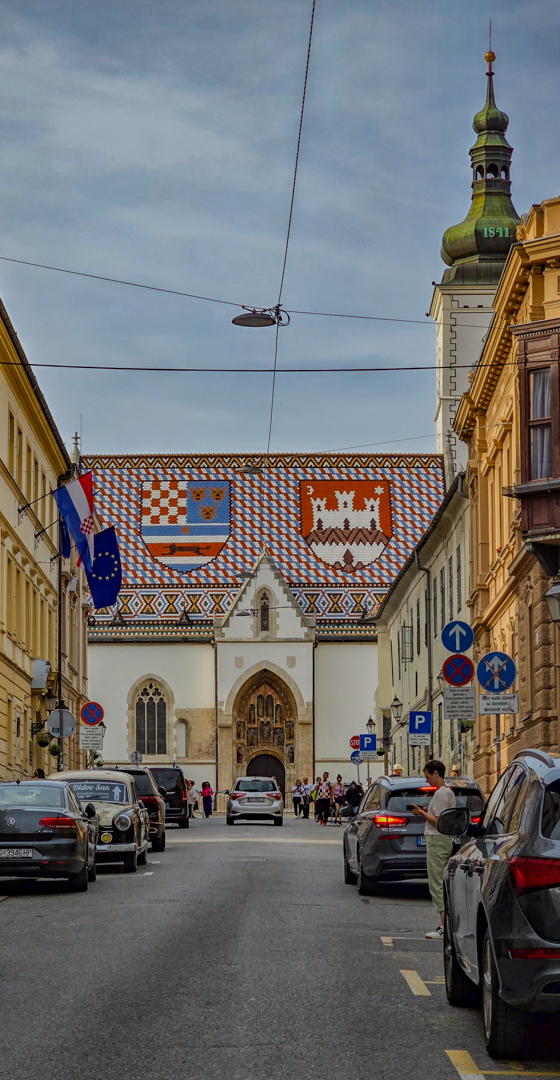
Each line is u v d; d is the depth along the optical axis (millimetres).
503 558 36906
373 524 84250
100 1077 8383
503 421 37125
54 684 49781
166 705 80625
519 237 31609
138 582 82688
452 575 48406
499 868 9039
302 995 11266
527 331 30203
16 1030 9820
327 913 17672
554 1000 8547
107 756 80062
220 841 38469
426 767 15891
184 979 11969
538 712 30656
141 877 24016
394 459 85062
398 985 11867
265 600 81312
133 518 83812
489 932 9000
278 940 14633
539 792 9117
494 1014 8922
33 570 45438
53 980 11969
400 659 66875
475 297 76875
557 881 8617
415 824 20094
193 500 84000
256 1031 9820
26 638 44406
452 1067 8727
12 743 40469
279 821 55562
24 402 41938
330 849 33719
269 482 84500
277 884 22250
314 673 80938
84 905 18703
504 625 37375
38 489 46812
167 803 49375
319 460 84875
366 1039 9602
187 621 81312
